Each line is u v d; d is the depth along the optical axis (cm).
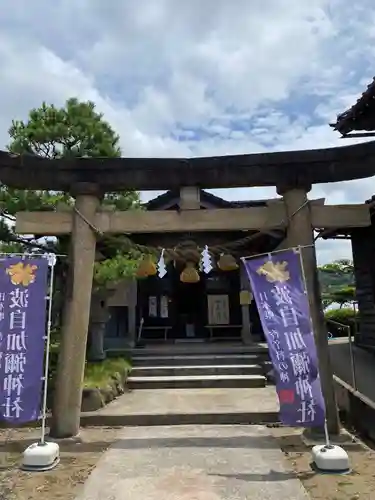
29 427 613
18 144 817
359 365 934
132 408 682
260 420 630
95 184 580
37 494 372
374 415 522
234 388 865
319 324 543
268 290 502
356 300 1231
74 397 545
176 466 432
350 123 870
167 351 1105
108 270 861
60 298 875
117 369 885
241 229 578
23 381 480
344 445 490
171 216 580
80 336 555
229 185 590
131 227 579
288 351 477
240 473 409
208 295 1552
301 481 388
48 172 582
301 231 561
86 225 574
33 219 579
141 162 572
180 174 582
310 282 550
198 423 629
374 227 1057
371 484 379
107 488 381
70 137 843
